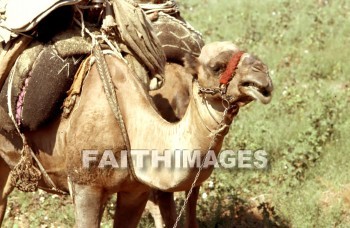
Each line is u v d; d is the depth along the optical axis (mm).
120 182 14062
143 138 13703
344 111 26094
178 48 17016
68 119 14297
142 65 15125
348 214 20750
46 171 15109
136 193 14633
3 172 16844
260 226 19672
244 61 12227
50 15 14461
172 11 17812
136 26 15000
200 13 39344
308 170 22719
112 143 13766
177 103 16750
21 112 14648
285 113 26344
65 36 14547
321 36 35000
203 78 12609
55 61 14273
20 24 14398
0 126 15344
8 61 14805
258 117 25906
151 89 15258
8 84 14867
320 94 27406
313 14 37844
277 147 23625
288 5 40125
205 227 19875
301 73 30594
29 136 15000
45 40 14617
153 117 13766
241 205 20844
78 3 14805
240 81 12234
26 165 15055
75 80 14273
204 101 12781
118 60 14445
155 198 19156
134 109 13930
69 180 14367
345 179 22359
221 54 12438
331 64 31469
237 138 24172
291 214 20266
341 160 23328
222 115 12711
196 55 13500
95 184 14047
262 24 36312
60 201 21312
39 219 20484
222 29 36250
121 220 15141
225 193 21281
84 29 14703
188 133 13094
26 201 21406
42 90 14258
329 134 24531
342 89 29203
